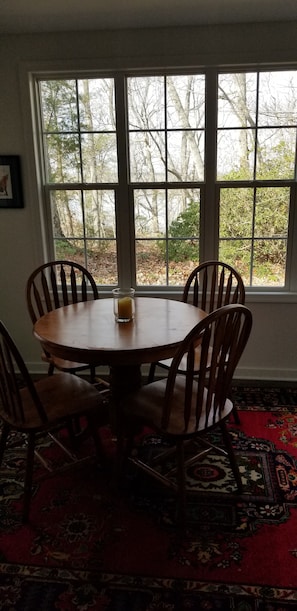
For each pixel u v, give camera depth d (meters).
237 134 2.87
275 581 1.49
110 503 1.88
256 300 2.99
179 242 3.07
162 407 1.79
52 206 3.12
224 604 1.41
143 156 2.98
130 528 1.73
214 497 1.90
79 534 1.71
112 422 2.25
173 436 1.63
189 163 2.95
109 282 3.21
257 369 3.12
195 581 1.49
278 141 2.85
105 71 2.82
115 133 2.94
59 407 1.83
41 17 2.52
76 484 2.01
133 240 3.10
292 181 2.88
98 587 1.48
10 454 2.26
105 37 2.74
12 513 1.82
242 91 2.80
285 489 1.95
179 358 1.55
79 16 2.51
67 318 2.13
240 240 3.02
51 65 2.80
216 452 2.05
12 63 2.82
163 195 3.00
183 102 2.86
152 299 2.48
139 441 2.33
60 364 2.34
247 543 1.65
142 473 2.07
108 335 1.84
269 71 2.76
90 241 3.15
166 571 1.53
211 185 2.92
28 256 3.14
